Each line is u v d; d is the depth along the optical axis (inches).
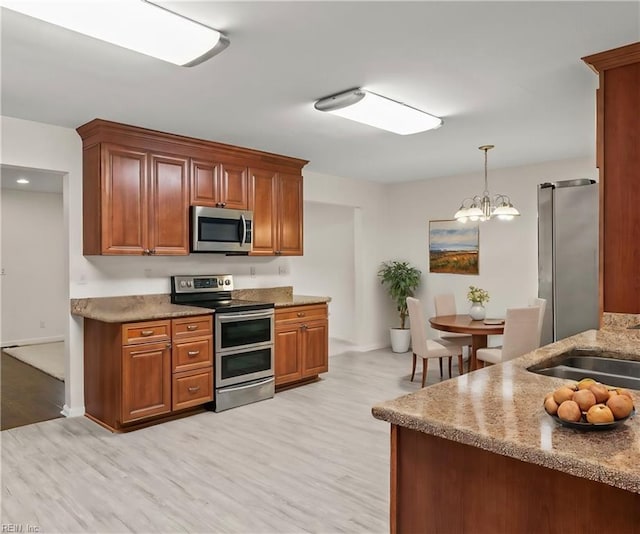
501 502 51.9
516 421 52.3
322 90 119.0
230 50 96.0
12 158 140.3
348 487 107.3
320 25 86.0
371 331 269.9
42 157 146.1
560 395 51.8
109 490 105.7
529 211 218.7
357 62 102.3
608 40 91.6
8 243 283.0
